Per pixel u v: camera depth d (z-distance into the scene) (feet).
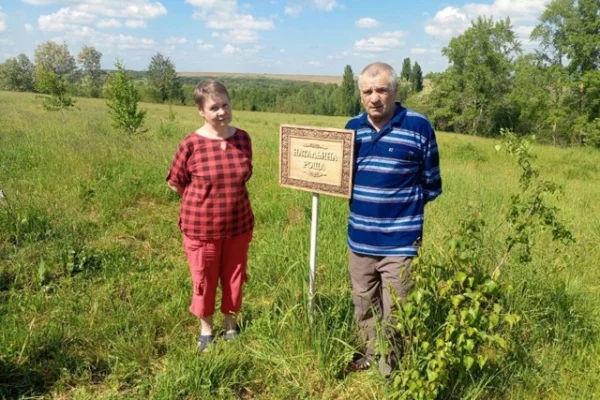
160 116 97.30
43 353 10.47
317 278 14.79
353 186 9.68
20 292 13.12
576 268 15.78
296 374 10.19
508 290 8.50
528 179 11.18
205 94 9.91
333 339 10.28
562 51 124.16
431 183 9.34
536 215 11.56
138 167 27.66
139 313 12.00
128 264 15.43
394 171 9.04
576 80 123.54
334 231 18.38
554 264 15.33
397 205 9.18
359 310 10.46
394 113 9.12
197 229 10.39
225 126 10.24
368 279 10.06
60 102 56.65
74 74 310.65
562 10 123.13
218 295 13.65
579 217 22.65
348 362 10.53
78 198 21.21
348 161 9.56
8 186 21.66
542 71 129.49
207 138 10.30
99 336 11.01
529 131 139.74
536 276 13.60
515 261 14.01
